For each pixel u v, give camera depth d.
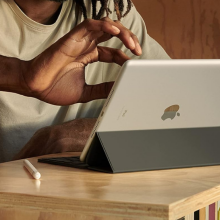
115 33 1.18
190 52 2.76
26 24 1.76
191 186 0.81
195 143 1.05
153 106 0.96
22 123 1.80
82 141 1.42
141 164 0.99
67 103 1.42
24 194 0.76
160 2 2.77
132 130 0.99
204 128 1.07
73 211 0.72
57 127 1.43
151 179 0.89
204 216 0.91
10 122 1.77
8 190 0.79
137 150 0.99
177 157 1.03
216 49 2.73
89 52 1.40
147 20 2.79
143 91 0.92
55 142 1.38
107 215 0.70
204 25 2.73
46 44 1.85
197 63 0.92
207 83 0.97
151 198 0.71
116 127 0.97
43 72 1.24
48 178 0.91
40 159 1.14
